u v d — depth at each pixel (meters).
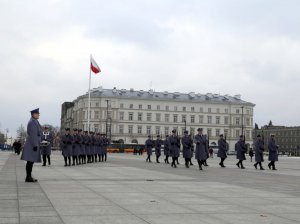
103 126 138.50
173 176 18.53
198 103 145.75
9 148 121.06
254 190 13.27
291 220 8.07
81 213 8.40
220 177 18.77
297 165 38.34
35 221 7.53
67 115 180.25
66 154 25.59
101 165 27.52
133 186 13.61
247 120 148.25
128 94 143.00
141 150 82.94
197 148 24.88
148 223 7.52
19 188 12.52
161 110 143.50
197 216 8.31
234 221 7.86
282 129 190.38
